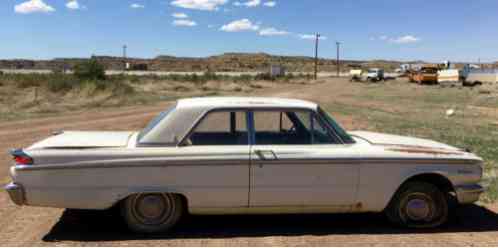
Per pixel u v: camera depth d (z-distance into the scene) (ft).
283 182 15.23
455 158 16.03
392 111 73.36
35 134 40.50
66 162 14.61
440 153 16.24
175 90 123.54
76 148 14.88
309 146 15.65
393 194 15.88
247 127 15.69
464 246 14.89
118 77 143.84
